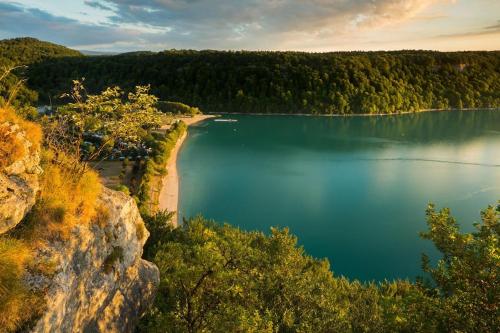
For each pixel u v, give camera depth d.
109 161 92.38
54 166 15.12
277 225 70.31
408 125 194.38
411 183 95.31
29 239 12.05
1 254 10.48
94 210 15.20
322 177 101.19
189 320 17.50
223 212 76.12
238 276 21.61
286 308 22.92
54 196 13.66
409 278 52.53
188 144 142.25
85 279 13.45
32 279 11.06
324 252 60.16
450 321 13.98
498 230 15.23
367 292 30.53
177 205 78.00
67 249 12.89
